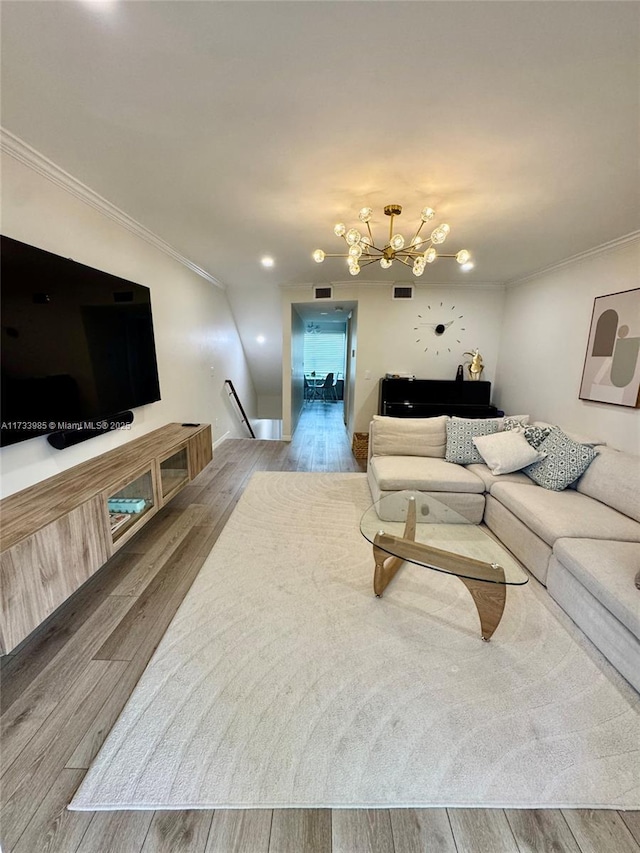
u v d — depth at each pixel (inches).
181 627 72.2
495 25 45.6
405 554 73.1
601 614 67.5
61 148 73.7
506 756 50.4
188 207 103.1
